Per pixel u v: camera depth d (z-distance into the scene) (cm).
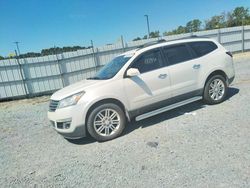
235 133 417
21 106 1124
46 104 1067
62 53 1459
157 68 519
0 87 1345
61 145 493
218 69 589
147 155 384
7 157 468
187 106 621
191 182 294
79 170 370
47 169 391
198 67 562
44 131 615
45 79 1438
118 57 582
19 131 649
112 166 366
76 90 471
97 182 328
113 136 477
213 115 527
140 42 1730
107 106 467
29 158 448
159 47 536
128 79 488
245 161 324
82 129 458
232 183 281
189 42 576
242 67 1266
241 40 2170
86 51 1534
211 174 305
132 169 347
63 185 334
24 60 1371
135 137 470
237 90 723
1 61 1321
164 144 416
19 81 1377
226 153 353
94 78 548
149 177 320
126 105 486
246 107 548
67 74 1488
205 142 399
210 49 597
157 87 513
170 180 305
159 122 535
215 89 596
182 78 541
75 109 450
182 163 343
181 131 463
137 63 506
